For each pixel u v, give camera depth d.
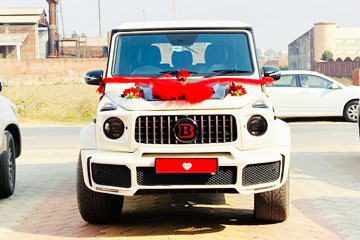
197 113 6.67
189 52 8.04
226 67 7.91
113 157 6.72
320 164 12.32
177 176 6.66
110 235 6.94
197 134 6.67
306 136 18.09
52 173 11.83
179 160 6.57
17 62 65.38
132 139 6.71
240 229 7.11
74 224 7.54
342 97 22.41
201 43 8.10
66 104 38.06
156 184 6.68
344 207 8.31
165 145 6.67
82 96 44.41
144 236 6.86
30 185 10.48
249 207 8.36
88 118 30.38
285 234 6.88
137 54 8.08
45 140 18.44
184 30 8.23
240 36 8.16
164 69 7.94
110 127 6.82
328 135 18.33
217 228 7.18
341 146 15.61
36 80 65.75
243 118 6.70
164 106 6.74
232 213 8.00
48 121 27.33
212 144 6.67
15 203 8.96
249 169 6.68
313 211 8.07
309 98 22.33
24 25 86.12
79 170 7.19
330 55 92.50
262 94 7.27
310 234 6.88
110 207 7.27
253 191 6.69
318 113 22.38
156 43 8.12
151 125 6.71
